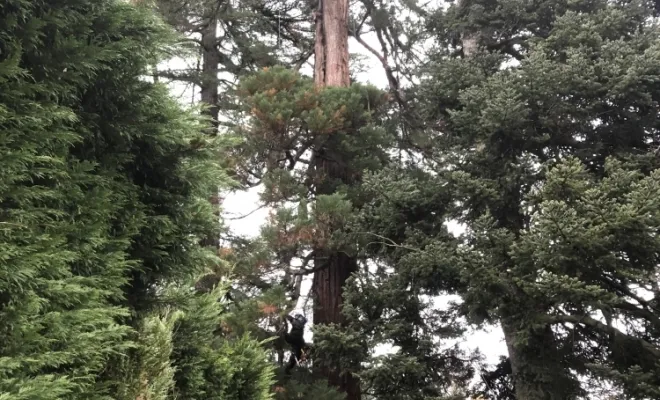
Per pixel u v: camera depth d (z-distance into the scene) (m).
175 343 3.45
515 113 6.42
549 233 5.21
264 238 7.17
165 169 3.40
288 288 7.98
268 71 8.34
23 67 2.68
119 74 3.04
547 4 8.20
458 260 5.95
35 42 2.64
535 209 6.30
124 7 3.11
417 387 6.39
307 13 11.53
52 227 2.50
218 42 11.70
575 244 5.23
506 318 5.98
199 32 11.55
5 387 1.99
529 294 5.66
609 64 6.68
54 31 2.77
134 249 3.19
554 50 7.42
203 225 3.61
